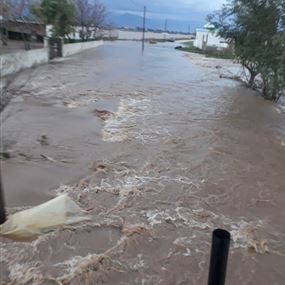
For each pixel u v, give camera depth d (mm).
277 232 6773
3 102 8156
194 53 50250
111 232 6422
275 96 18562
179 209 7301
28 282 5223
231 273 5656
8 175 8133
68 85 18109
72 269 5492
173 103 16094
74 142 10375
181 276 5512
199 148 10617
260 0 18297
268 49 17734
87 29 44344
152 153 9969
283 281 5594
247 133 12461
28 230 5641
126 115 13531
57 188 7797
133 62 31484
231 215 7234
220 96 18578
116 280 5359
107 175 8523
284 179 8961
